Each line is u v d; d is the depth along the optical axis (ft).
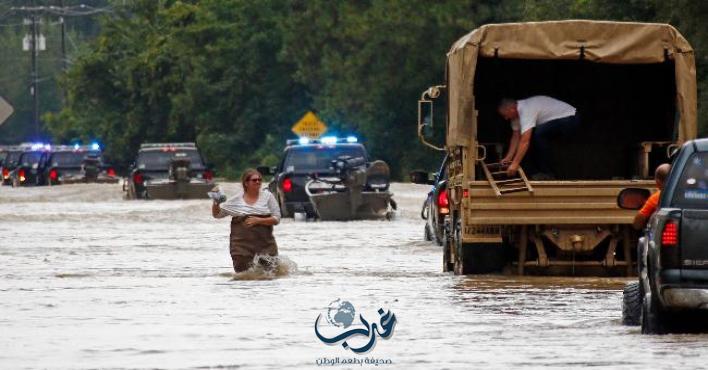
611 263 150.61
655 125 165.78
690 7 344.08
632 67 164.35
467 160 150.51
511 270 154.10
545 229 149.69
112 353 90.58
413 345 94.07
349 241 218.38
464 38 156.76
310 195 277.23
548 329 103.45
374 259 181.57
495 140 167.02
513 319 110.52
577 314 114.21
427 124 173.47
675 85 156.56
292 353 90.53
